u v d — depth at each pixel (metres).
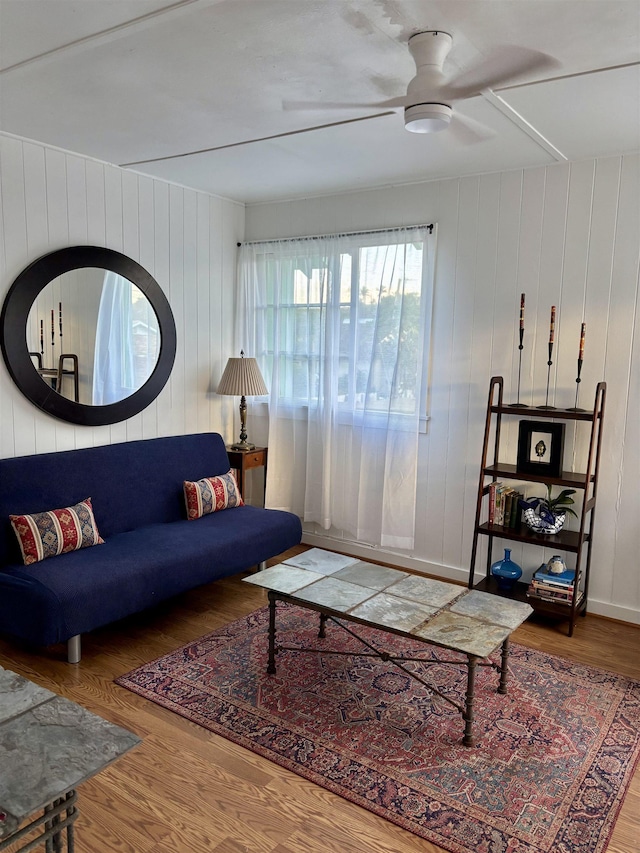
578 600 3.44
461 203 3.78
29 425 3.42
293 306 4.48
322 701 2.65
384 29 1.99
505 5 1.83
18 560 3.07
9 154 3.20
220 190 4.27
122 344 3.86
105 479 3.54
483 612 2.57
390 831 1.95
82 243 3.59
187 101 2.64
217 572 3.44
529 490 3.72
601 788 2.15
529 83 2.38
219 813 2.01
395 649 3.12
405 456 4.03
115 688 2.72
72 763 1.35
